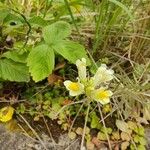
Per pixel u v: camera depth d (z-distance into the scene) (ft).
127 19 0.73
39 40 0.71
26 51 0.66
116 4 0.66
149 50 0.76
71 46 0.63
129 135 0.67
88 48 0.75
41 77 0.61
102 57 0.75
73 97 0.69
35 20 0.68
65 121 0.67
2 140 0.64
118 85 0.68
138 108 0.70
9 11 0.69
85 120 0.65
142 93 0.70
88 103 0.65
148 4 0.74
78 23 0.76
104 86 0.69
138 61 0.77
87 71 0.71
